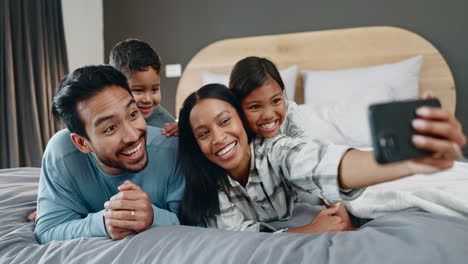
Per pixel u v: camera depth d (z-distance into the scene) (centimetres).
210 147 99
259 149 108
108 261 76
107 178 108
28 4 290
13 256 87
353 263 64
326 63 284
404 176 64
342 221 104
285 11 299
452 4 267
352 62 279
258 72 117
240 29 310
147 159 102
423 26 273
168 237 80
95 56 342
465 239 67
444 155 51
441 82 262
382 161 49
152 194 111
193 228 84
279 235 77
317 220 103
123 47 147
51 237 99
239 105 110
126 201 86
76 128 94
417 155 50
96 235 92
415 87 249
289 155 95
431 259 62
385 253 64
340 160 77
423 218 78
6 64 271
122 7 337
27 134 285
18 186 146
